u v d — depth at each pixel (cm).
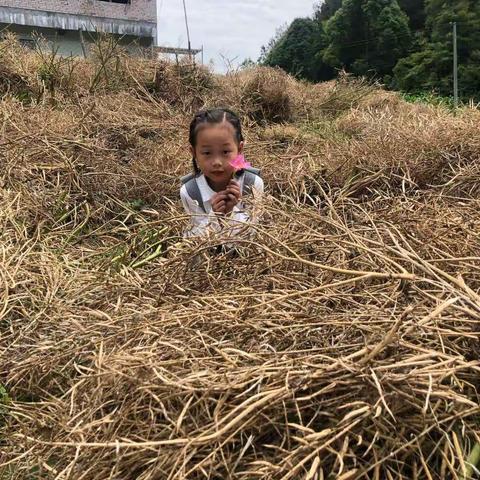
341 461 102
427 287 149
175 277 196
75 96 566
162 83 682
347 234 174
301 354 131
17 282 230
